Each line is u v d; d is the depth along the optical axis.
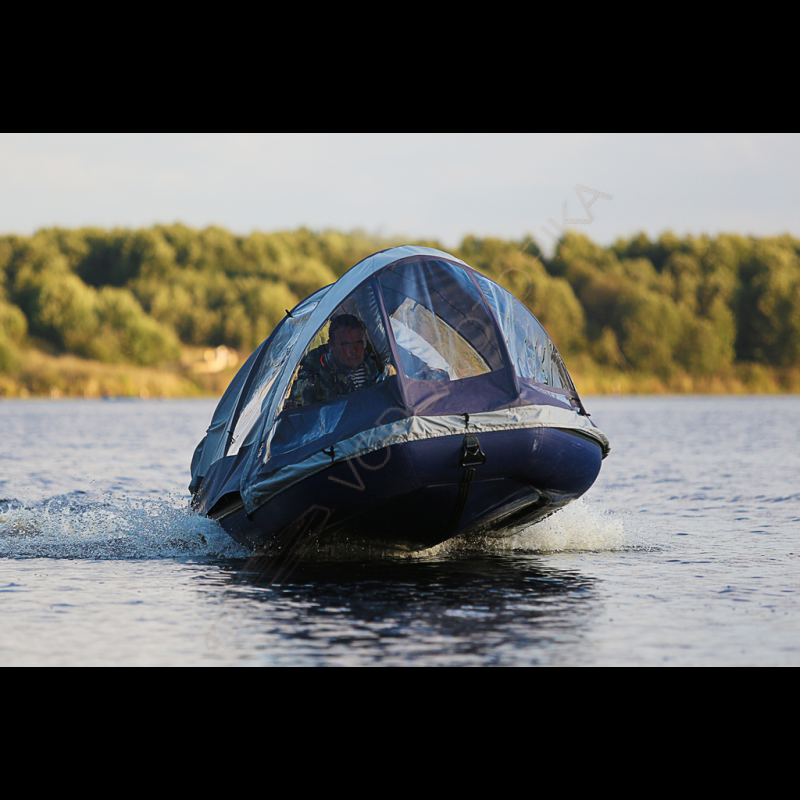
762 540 34.97
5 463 64.88
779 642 20.67
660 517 40.72
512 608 23.86
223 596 25.58
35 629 21.95
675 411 146.62
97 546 34.34
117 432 100.88
